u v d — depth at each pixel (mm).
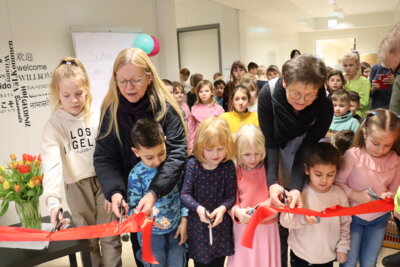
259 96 1599
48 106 3096
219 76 5930
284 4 7969
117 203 1412
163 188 1405
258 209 1373
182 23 7457
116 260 1896
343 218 1566
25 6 2883
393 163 1526
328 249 1571
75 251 1689
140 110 1501
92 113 1831
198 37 7387
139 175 1506
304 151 1534
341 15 10086
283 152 1707
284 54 10820
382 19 10703
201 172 1524
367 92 3590
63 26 3223
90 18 3502
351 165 1558
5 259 1566
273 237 1597
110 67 3607
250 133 1529
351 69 3654
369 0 8305
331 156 1465
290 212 1380
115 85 1506
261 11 7156
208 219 1409
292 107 1478
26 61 2906
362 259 1680
